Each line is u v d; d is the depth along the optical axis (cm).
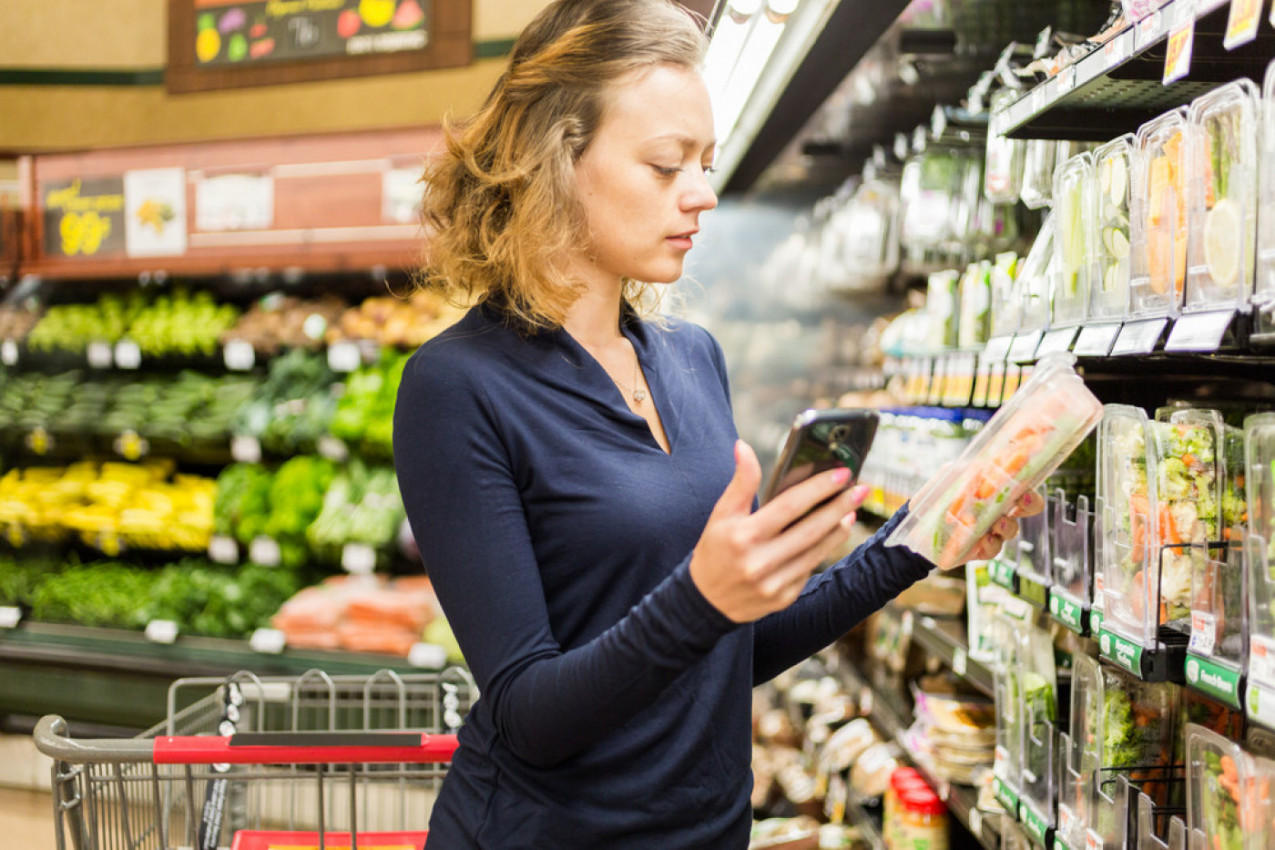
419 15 445
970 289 234
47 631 394
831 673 383
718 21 195
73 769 157
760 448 489
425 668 356
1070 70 145
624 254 110
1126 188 138
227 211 388
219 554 405
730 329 501
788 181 408
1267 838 111
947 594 280
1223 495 127
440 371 107
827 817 325
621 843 109
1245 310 107
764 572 82
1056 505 159
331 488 400
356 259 377
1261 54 125
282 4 459
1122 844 142
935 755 241
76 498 426
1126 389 168
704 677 115
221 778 159
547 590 109
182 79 471
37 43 486
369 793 300
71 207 404
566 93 108
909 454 296
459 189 121
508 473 106
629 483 109
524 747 98
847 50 242
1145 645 125
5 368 443
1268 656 105
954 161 273
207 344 414
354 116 461
